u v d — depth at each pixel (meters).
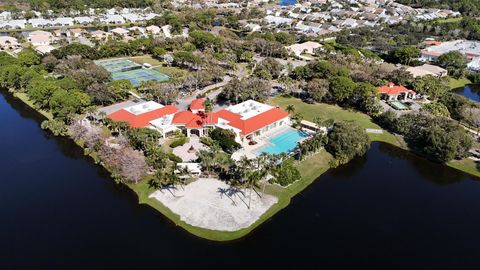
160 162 100.44
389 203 94.69
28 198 94.19
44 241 79.56
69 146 121.50
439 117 125.81
